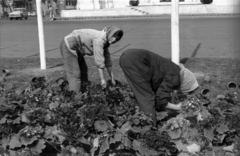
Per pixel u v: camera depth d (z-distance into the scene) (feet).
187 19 97.55
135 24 86.63
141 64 13.46
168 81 13.38
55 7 161.17
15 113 13.02
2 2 191.52
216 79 23.53
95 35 16.19
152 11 138.51
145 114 12.39
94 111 12.44
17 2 206.28
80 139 12.05
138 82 13.42
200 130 12.15
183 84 13.87
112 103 14.55
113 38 15.65
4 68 30.30
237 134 12.26
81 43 16.72
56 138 12.42
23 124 12.86
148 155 11.41
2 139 12.82
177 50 22.94
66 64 17.13
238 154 11.64
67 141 12.50
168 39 52.65
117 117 12.72
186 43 46.98
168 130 12.26
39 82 16.96
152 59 13.71
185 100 13.58
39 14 28.81
